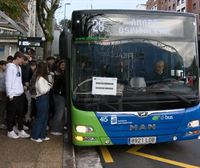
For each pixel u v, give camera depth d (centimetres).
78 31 825
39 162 766
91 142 813
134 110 814
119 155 889
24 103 987
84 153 907
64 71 1023
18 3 1745
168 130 834
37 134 937
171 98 832
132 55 829
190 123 851
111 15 831
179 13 859
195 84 855
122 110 811
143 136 821
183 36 855
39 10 2003
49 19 2031
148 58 833
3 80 1034
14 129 1005
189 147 960
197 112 855
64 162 787
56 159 790
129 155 888
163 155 887
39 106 937
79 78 820
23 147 877
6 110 996
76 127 818
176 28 853
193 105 851
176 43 850
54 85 1027
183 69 848
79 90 816
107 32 828
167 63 840
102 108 809
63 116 1041
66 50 820
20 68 959
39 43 2066
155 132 824
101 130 810
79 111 812
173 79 838
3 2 1574
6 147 873
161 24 846
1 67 1039
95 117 807
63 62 1022
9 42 2278
